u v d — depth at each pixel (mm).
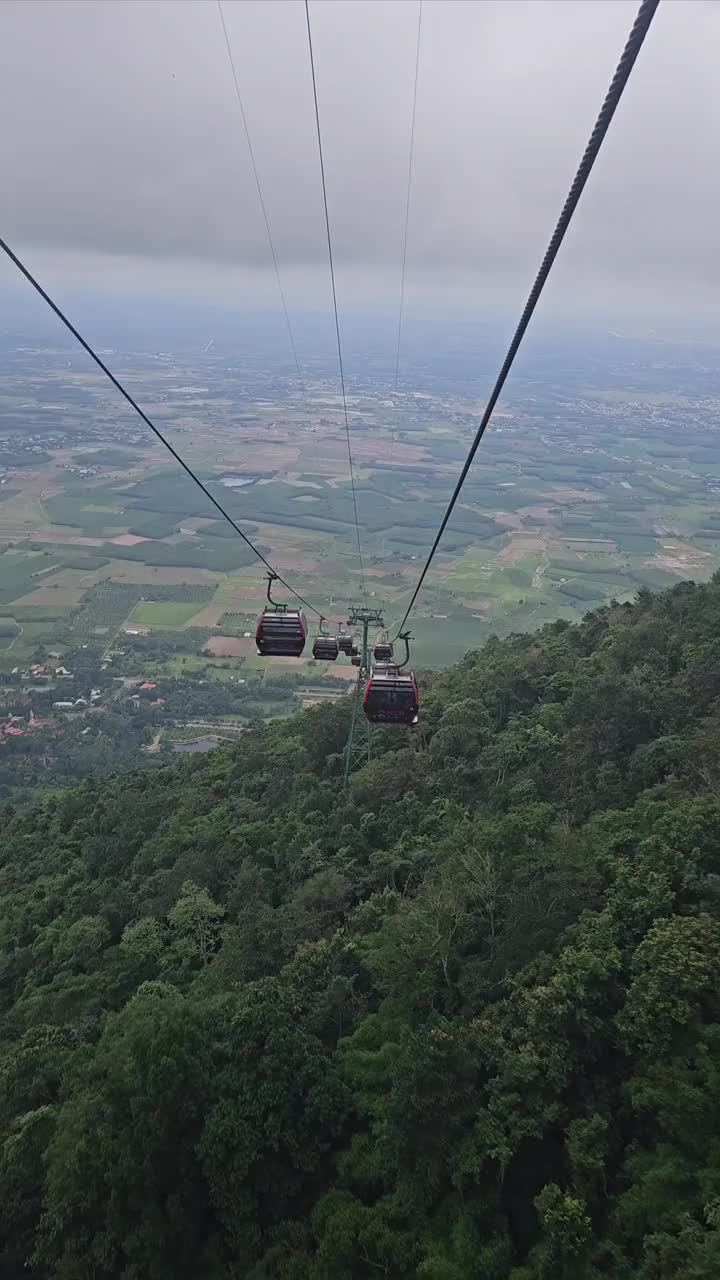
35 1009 26141
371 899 25203
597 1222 14812
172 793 44969
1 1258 18234
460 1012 19438
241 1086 17125
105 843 38812
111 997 26172
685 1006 15461
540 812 24500
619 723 28672
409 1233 15570
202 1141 16688
